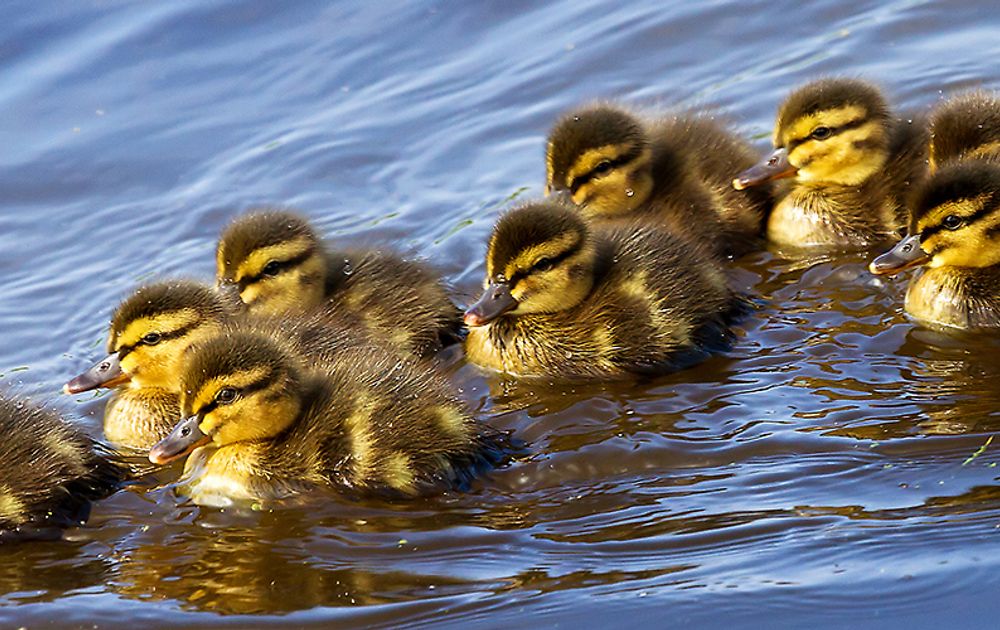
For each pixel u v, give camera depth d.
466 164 18.20
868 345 13.87
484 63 19.80
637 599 10.41
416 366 13.16
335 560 11.39
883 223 15.82
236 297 14.70
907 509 11.15
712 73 19.34
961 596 10.10
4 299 16.12
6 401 12.79
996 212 14.03
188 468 12.88
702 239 15.64
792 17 20.19
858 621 10.01
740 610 10.20
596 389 13.65
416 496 12.15
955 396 12.81
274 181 18.00
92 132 18.64
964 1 19.89
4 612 11.05
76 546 11.93
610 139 15.97
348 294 14.83
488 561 11.16
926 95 18.28
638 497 11.80
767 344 14.05
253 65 19.70
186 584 11.28
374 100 19.25
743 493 11.66
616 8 20.66
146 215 17.48
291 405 12.52
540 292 14.12
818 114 15.91
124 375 13.87
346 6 20.67
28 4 20.50
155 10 20.50
